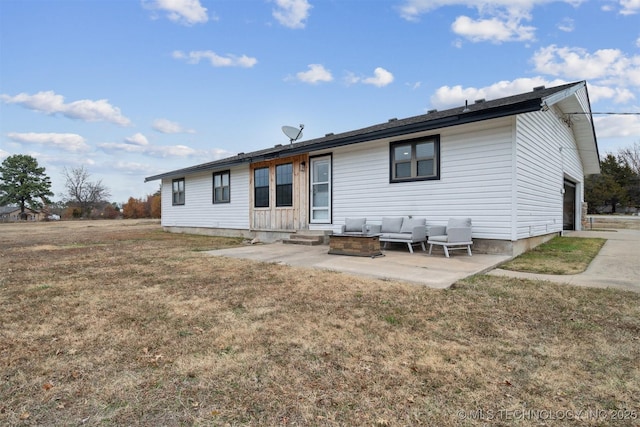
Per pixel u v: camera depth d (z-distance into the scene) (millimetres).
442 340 2826
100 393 2064
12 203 46781
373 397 2014
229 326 3184
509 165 6988
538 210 8609
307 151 10109
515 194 6938
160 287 4727
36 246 10383
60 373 2318
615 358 2479
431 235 7379
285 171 11617
